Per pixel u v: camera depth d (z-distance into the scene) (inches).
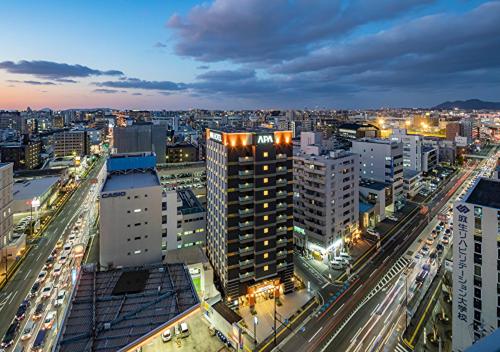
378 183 4909.0
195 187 5438.0
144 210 2945.4
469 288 2048.5
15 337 2354.8
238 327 2236.7
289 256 2989.7
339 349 2249.0
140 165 3750.0
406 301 2581.2
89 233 4242.1
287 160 2940.5
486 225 1962.4
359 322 2519.7
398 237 4072.3
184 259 2972.4
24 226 4254.4
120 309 1991.9
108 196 2834.6
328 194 3486.7
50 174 6461.6
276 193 2886.3
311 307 2751.0
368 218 4276.6
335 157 3737.7
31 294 2847.0
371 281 3100.4
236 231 2802.7
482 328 1994.3
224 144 2763.3
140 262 2950.3
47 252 3713.1
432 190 6161.4
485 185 2300.7
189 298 2123.5
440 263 3388.3
